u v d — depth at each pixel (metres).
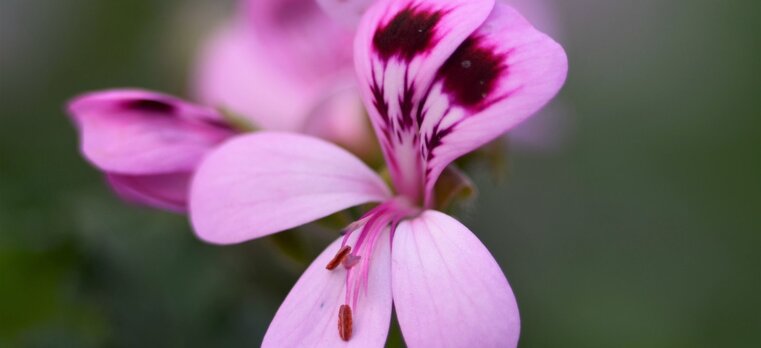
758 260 0.28
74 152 0.27
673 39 0.31
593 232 0.29
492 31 0.17
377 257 0.17
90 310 0.23
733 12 0.30
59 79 0.28
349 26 0.19
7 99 0.28
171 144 0.19
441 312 0.16
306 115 0.22
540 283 0.27
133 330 0.22
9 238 0.23
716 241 0.28
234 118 0.19
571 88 0.31
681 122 0.30
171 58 0.27
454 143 0.17
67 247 0.23
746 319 0.27
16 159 0.27
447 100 0.17
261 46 0.23
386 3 0.18
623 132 0.30
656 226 0.29
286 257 0.19
